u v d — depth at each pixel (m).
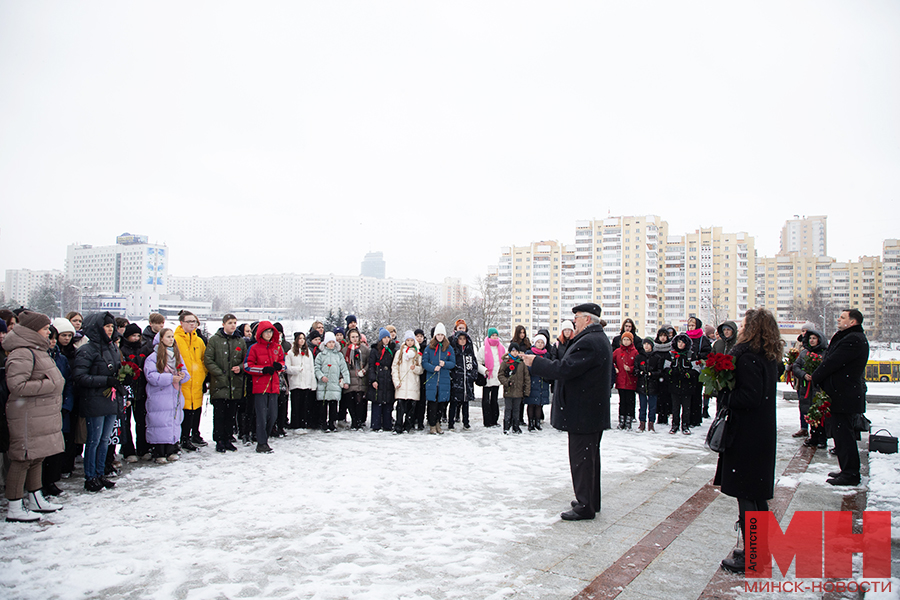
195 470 7.22
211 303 173.75
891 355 54.12
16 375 5.06
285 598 3.62
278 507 5.64
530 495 6.14
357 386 10.70
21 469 5.22
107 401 6.29
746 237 85.00
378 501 5.87
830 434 6.60
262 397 8.34
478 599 3.62
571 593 3.72
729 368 4.08
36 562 4.25
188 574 4.03
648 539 4.76
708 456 8.24
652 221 81.69
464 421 10.83
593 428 5.25
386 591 3.72
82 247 182.00
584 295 85.94
